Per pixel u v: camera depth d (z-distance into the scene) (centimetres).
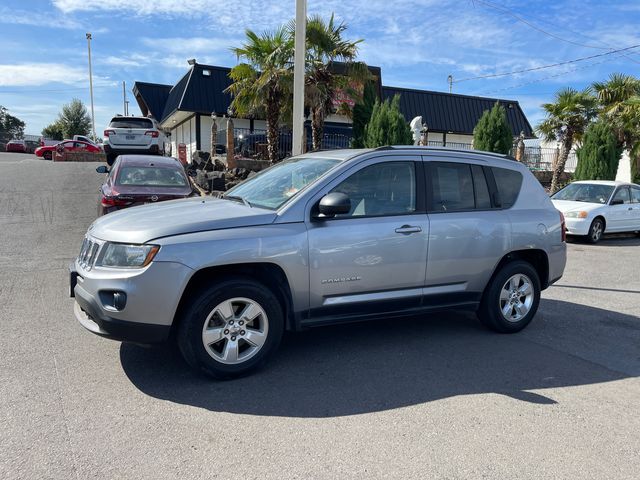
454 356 491
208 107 2200
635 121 1944
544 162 2434
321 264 441
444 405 389
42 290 663
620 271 958
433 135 2661
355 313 470
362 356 484
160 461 306
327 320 459
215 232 410
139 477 291
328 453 320
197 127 2233
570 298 740
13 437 327
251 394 398
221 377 417
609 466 316
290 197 454
